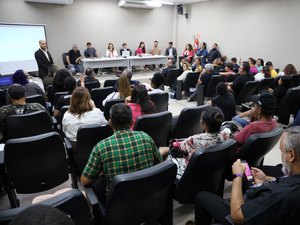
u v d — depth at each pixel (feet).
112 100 9.80
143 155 4.99
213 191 6.07
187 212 6.77
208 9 32.01
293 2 22.52
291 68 16.19
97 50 33.63
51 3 29.58
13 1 27.89
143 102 8.36
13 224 1.73
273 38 24.82
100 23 32.94
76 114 7.75
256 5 26.00
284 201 3.21
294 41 22.97
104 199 5.12
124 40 35.04
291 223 3.21
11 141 5.70
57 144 6.28
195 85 20.11
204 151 5.03
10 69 22.93
